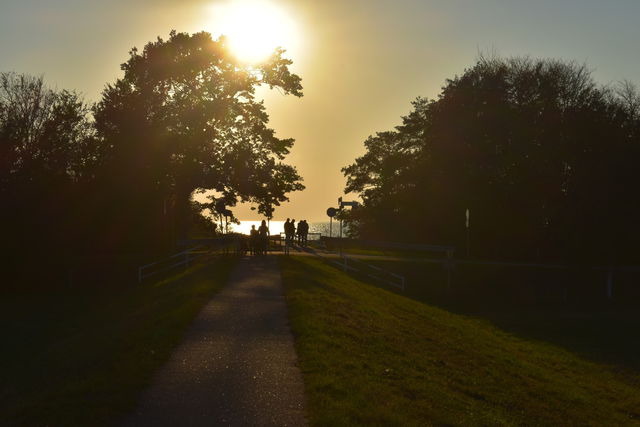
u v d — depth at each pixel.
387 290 35.28
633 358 24.38
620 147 51.28
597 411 15.20
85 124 45.56
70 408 9.87
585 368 21.89
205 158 50.12
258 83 53.12
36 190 40.44
